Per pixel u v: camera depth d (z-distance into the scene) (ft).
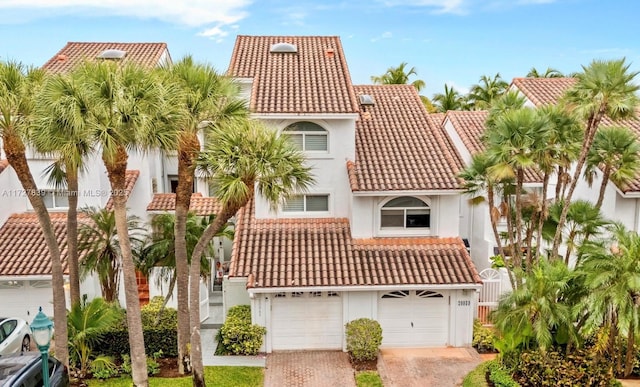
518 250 56.24
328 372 59.52
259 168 46.93
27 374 43.32
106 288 66.08
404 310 65.92
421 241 68.69
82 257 66.54
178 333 55.77
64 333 52.54
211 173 51.42
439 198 68.28
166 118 46.01
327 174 71.72
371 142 75.10
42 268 67.05
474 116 96.53
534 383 50.47
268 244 67.87
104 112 43.39
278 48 84.58
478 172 57.00
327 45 88.63
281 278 62.39
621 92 49.78
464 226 93.20
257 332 63.62
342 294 64.75
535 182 75.46
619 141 56.29
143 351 50.11
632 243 47.26
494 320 52.42
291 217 72.54
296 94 71.97
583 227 58.23
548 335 47.65
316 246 67.56
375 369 60.08
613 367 52.29
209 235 50.75
